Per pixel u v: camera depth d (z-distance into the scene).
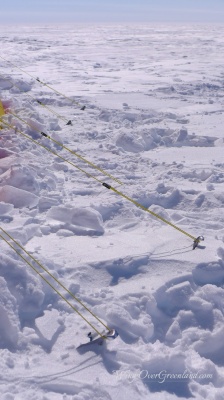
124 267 3.69
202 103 11.51
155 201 5.09
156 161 6.71
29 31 47.66
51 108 10.34
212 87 14.22
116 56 23.12
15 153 6.15
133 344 2.99
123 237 4.23
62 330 3.05
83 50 26.03
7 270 3.28
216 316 3.28
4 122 7.08
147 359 2.79
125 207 4.79
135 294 3.37
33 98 10.90
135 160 6.72
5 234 3.94
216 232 4.41
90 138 7.85
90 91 12.80
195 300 3.37
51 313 3.18
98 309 3.19
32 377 2.65
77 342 2.95
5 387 2.55
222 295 3.42
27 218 4.43
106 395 2.57
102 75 16.31
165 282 3.48
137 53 24.97
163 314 3.29
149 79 15.56
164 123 9.03
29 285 3.24
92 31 49.09
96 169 6.20
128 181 5.74
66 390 2.61
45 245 4.04
